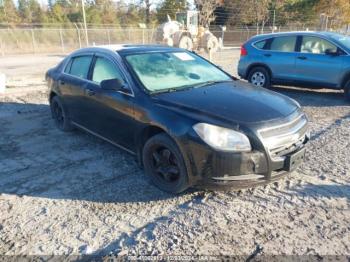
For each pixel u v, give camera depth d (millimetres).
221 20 48688
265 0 47625
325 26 34719
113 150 5051
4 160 4762
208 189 3430
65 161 4691
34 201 3660
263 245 2898
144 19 55625
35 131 6066
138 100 3887
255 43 9305
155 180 3850
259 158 3227
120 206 3527
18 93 9430
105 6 53312
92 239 3018
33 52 29219
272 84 9141
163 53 4770
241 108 3498
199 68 4781
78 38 31406
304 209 3414
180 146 3389
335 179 4023
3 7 47156
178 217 3314
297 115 3691
